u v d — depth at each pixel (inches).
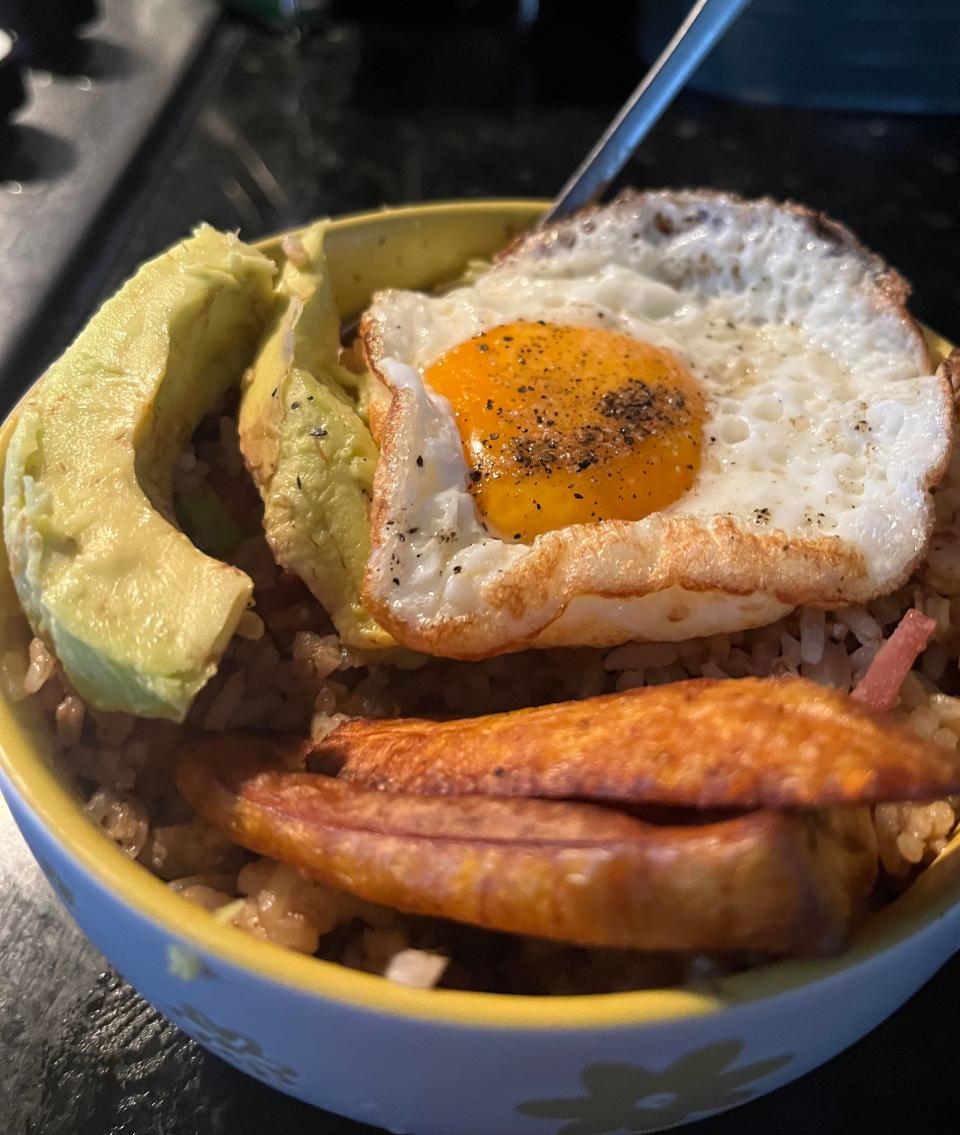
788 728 3.4
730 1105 4.0
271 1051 3.7
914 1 11.4
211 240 5.9
